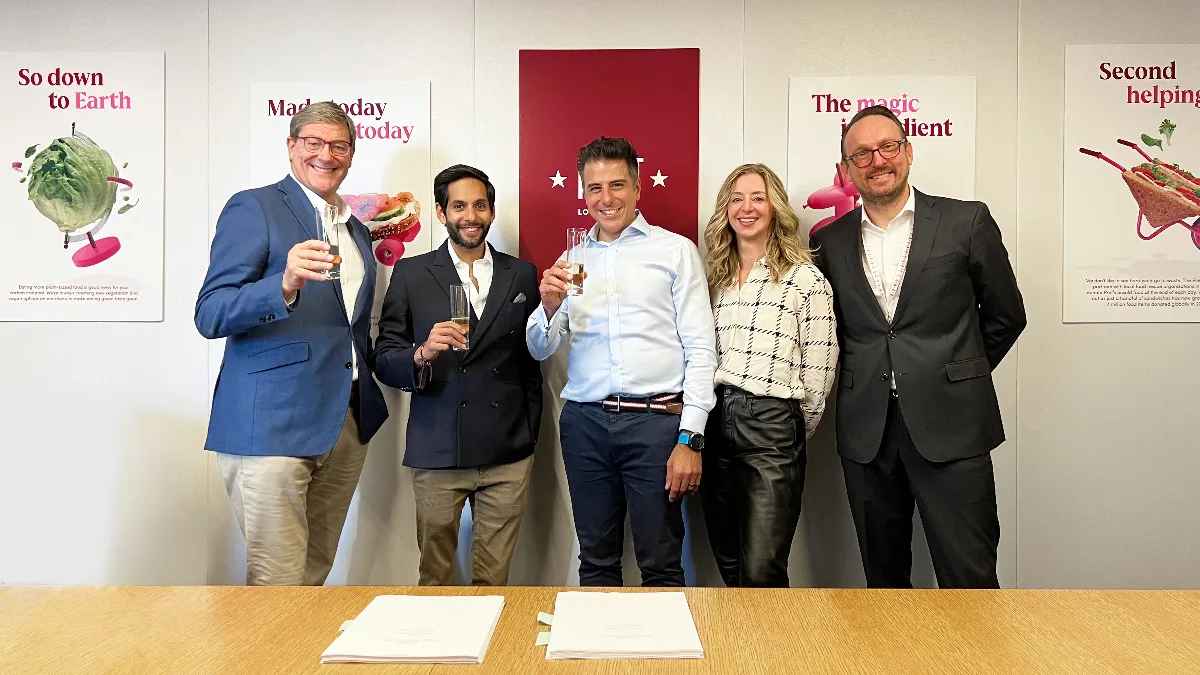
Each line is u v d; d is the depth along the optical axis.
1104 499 3.01
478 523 2.81
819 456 3.02
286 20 3.06
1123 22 2.97
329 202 2.64
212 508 3.07
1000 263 2.51
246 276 2.40
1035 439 3.01
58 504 3.08
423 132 3.05
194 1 3.07
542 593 1.43
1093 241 2.99
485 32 3.04
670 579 2.57
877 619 1.29
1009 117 2.99
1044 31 2.98
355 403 2.66
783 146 3.01
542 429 3.05
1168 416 3.00
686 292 2.58
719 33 3.01
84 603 1.36
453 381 2.68
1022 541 3.02
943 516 2.47
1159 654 1.14
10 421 3.08
